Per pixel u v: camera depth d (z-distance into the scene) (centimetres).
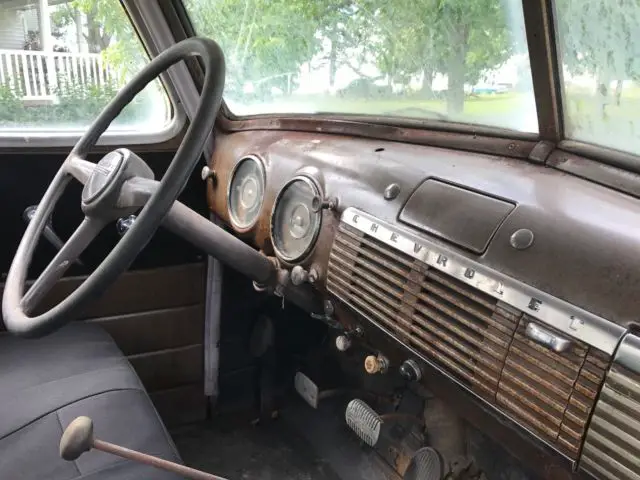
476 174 91
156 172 167
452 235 83
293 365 171
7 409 113
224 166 147
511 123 98
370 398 136
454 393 85
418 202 91
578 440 64
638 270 63
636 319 61
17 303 104
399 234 90
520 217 77
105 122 125
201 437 177
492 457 102
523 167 92
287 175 119
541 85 87
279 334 172
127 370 129
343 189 104
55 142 153
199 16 156
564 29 82
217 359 180
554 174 88
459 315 79
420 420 118
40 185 154
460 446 109
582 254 68
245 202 134
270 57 145
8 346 137
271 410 181
